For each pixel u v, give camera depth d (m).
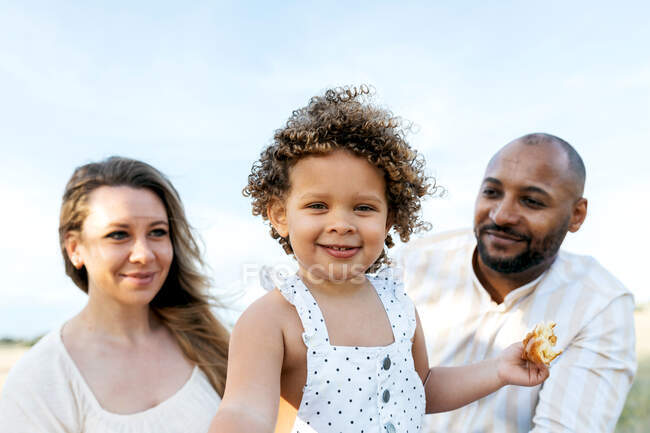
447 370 1.72
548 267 2.53
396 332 1.52
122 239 1.96
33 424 1.78
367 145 1.43
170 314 2.27
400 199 1.59
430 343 2.66
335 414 1.36
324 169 1.39
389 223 1.63
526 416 2.30
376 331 1.48
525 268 2.38
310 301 1.42
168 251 2.09
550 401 2.20
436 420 2.46
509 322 2.49
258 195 1.64
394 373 1.46
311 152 1.40
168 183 2.14
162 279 2.10
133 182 2.03
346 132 1.42
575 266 2.59
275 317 1.38
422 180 1.74
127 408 1.91
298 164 1.42
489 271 2.50
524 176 2.28
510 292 2.51
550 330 1.57
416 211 1.74
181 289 2.32
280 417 1.40
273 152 1.52
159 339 2.21
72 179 2.02
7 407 1.79
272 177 1.52
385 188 1.49
